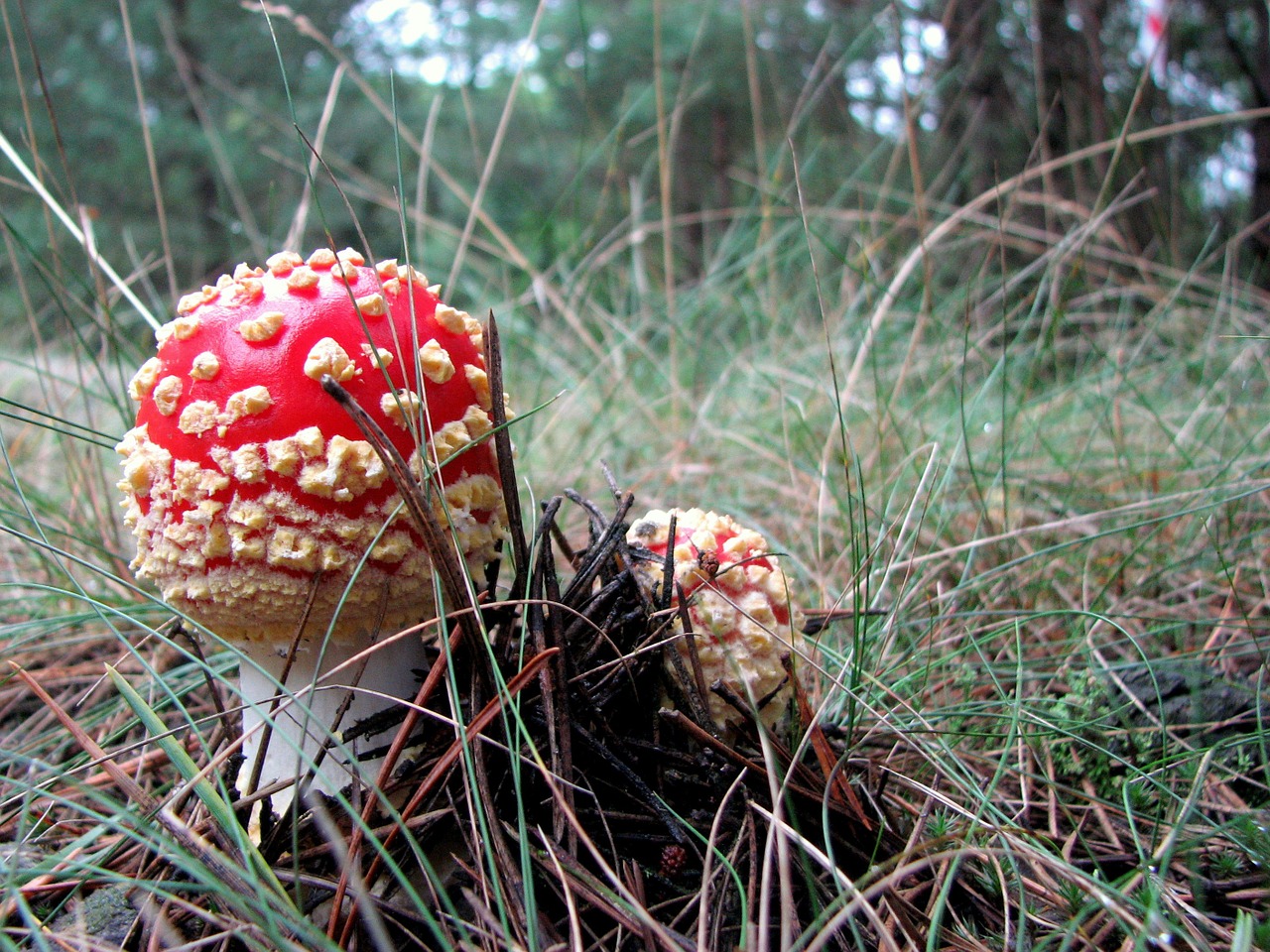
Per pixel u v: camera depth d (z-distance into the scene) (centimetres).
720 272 45
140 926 16
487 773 18
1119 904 16
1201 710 20
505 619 20
